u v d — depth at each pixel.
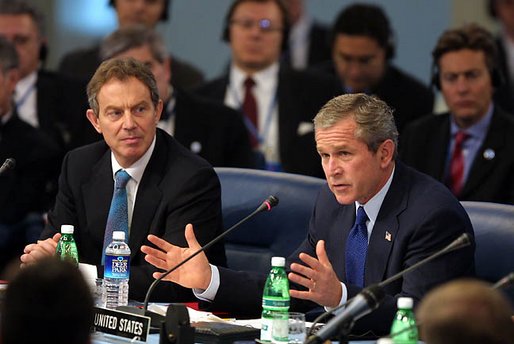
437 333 5.13
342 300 9.54
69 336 5.12
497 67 16.02
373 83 18.98
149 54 16.84
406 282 10.24
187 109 17.59
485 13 24.06
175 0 26.19
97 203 12.23
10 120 17.77
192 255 9.87
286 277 9.66
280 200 12.80
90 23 25.89
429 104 19.42
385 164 10.55
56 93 19.31
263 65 18.81
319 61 24.08
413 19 24.88
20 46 19.11
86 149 12.80
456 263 10.29
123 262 11.13
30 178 17.72
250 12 18.72
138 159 12.08
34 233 17.44
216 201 12.17
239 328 9.25
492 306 5.12
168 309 8.16
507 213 11.22
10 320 5.11
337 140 10.38
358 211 10.79
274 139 18.52
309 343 7.54
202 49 26.11
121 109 11.78
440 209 10.38
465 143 16.11
